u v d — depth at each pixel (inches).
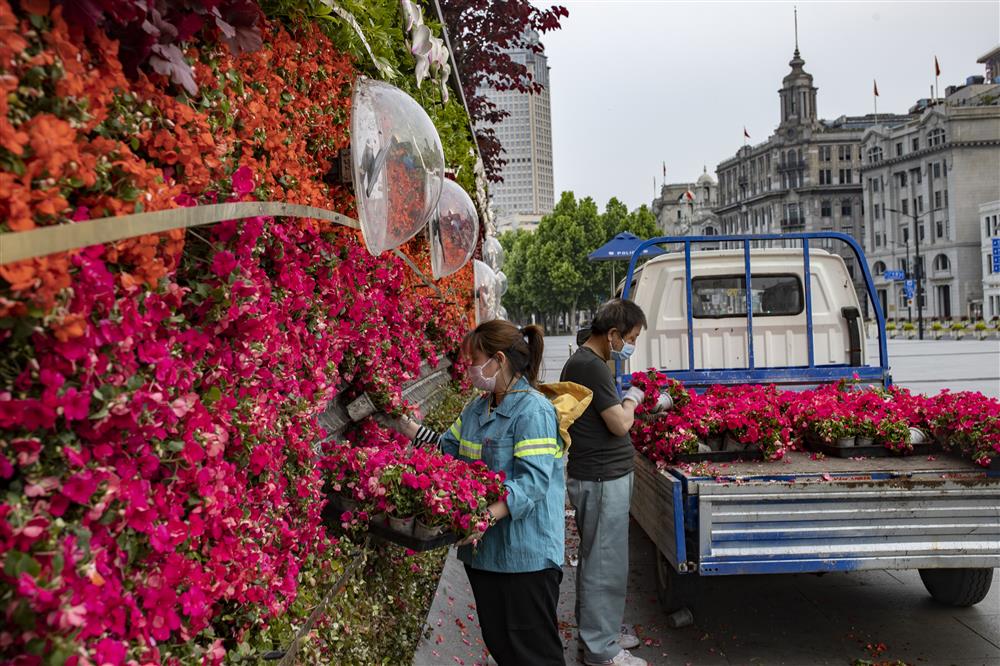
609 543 175.6
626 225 3284.9
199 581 68.4
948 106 3811.5
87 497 52.7
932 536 165.5
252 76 100.8
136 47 66.3
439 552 222.1
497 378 131.3
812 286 278.5
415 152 121.9
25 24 53.1
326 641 111.2
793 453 199.0
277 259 102.3
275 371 100.0
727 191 5905.5
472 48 430.6
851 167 5014.8
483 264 461.7
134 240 59.9
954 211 3789.4
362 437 160.4
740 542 165.2
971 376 839.7
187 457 66.8
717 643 189.9
